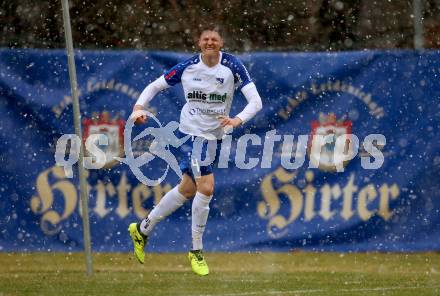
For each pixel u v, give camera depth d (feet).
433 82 113.09
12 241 112.37
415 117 113.29
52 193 112.16
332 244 113.09
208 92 89.76
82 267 104.12
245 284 93.09
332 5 155.22
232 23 154.40
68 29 98.53
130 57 112.06
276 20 154.51
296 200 112.98
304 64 112.68
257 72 112.47
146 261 107.96
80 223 112.57
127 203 112.57
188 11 154.30
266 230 112.88
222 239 112.78
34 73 111.96
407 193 113.39
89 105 111.96
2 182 111.96
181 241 113.50
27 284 92.73
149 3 153.99
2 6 150.51
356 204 113.19
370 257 110.83
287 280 95.71
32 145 112.06
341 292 88.17
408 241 113.50
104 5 152.46
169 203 91.97
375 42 156.35
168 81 91.04
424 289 90.22
